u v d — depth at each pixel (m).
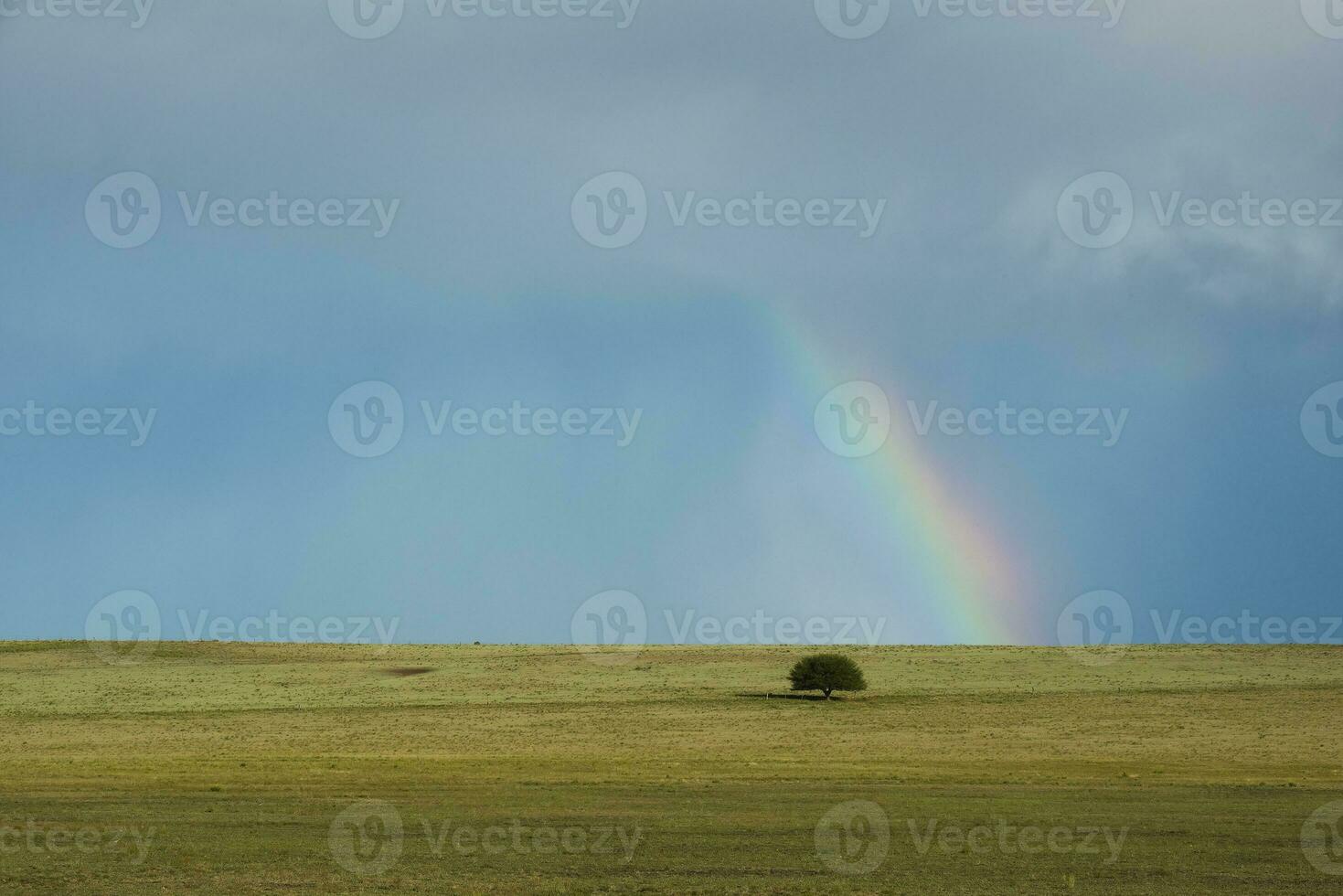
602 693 95.62
